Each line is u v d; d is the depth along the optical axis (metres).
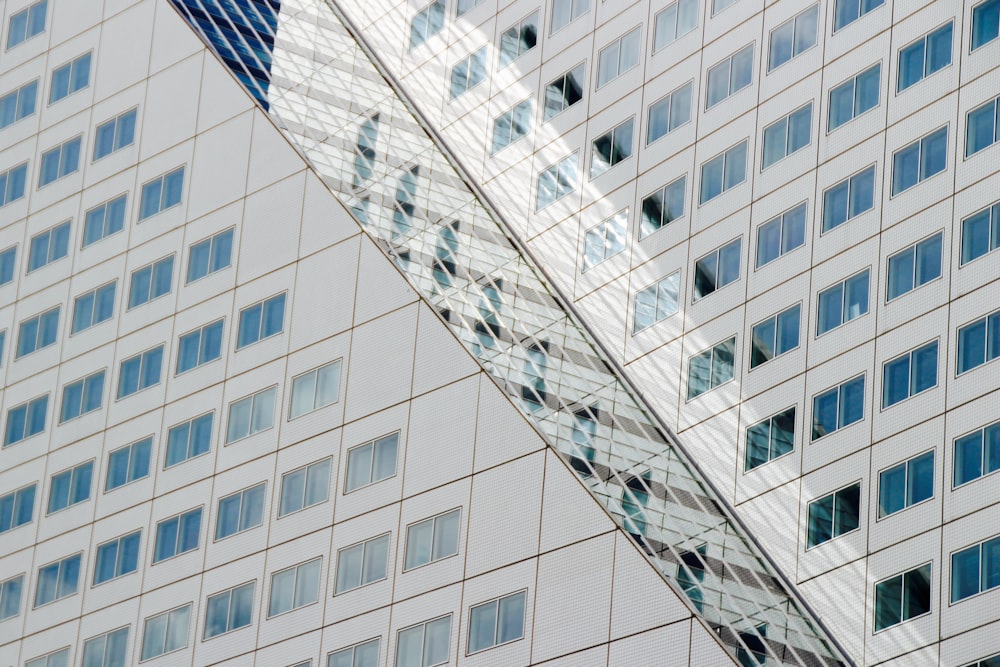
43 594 86.94
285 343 83.69
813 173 87.94
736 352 88.81
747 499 85.56
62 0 101.06
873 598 78.94
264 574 79.12
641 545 75.88
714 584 76.44
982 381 78.12
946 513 77.50
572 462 79.06
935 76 83.88
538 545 71.94
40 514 88.94
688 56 95.00
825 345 85.19
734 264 90.25
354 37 99.94
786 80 90.31
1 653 86.69
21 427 91.81
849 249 85.44
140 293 90.38
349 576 76.38
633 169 95.62
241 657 78.00
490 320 85.06
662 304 92.44
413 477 76.56
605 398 86.75
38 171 97.69
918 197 83.19
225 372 85.12
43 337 93.25
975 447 77.44
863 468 81.56
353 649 74.75
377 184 88.88
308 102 92.62
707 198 92.25
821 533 82.19
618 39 98.19
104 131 95.88
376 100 94.94
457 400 77.19
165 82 94.69
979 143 81.31
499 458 74.81
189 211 90.38
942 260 81.31
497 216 98.50
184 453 84.88
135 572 84.00
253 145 89.75
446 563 73.88
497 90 101.38
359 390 80.12
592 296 94.69
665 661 67.38
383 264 82.81
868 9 87.69
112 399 88.94
